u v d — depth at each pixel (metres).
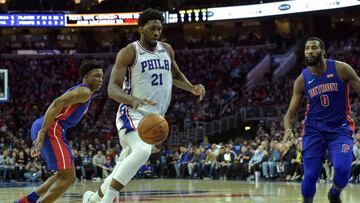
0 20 30.77
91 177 21.17
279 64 31.11
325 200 9.14
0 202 9.59
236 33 37.16
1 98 23.44
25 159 20.73
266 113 25.52
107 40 38.44
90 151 21.66
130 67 5.72
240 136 25.42
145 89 5.73
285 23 35.22
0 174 20.25
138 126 5.42
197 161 20.83
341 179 5.74
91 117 29.91
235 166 19.00
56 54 35.75
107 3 35.25
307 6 27.00
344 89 5.90
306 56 5.89
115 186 5.52
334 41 30.56
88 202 6.00
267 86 28.39
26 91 32.62
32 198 6.61
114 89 5.54
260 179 18.12
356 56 28.23
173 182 17.69
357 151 15.49
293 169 16.97
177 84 6.30
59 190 6.46
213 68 32.62
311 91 5.96
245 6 28.77
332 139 5.86
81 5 35.75
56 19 31.38
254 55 32.53
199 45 34.81
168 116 28.44
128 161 5.54
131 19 31.45
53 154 6.38
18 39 37.91
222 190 12.67
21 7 36.72
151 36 5.70
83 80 6.54
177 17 30.02
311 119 6.00
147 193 11.88
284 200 9.40
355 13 31.64
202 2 33.91
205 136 24.14
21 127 29.58
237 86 30.27
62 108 6.21
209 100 29.58
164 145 25.25
